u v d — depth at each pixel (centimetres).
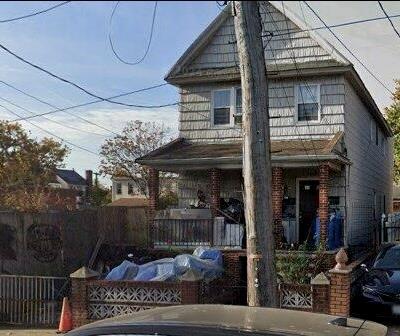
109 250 1620
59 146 4406
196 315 370
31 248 1437
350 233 1845
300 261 1277
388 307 1140
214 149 1802
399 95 3066
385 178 2964
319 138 1803
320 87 1816
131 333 348
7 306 1155
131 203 4472
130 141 4025
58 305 1158
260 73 742
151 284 1062
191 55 1942
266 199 735
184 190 1967
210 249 1488
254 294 728
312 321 357
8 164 3822
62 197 3247
